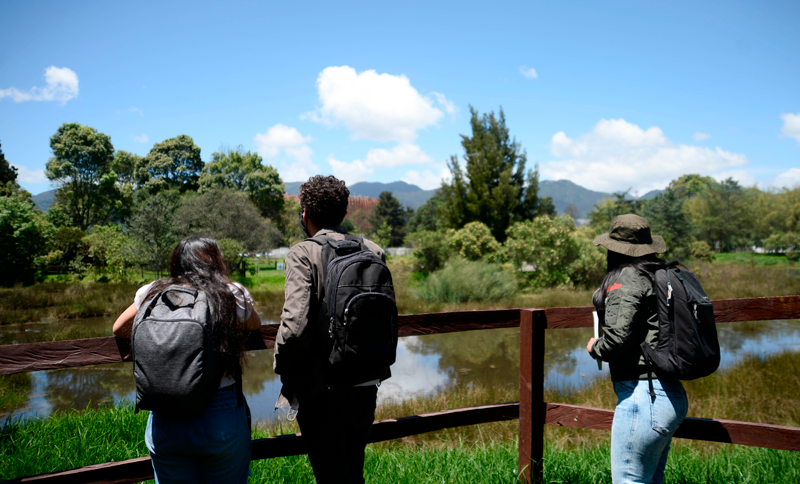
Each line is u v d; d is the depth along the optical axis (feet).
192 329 4.65
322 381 5.21
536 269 68.28
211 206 95.30
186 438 4.77
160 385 4.50
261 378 25.25
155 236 75.56
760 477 8.84
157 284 5.24
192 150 198.08
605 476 8.44
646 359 5.93
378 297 5.08
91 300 54.24
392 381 25.16
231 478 5.15
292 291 5.15
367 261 5.28
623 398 6.23
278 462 9.09
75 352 5.76
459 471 8.81
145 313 4.80
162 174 190.49
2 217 74.43
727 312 7.96
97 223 162.81
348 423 5.39
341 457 5.36
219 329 4.91
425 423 7.42
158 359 4.54
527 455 7.97
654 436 5.95
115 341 5.98
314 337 5.24
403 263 74.49
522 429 8.04
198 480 5.04
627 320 5.86
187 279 5.21
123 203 168.55
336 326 4.99
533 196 94.43
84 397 22.03
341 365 4.99
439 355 31.78
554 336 37.52
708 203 142.20
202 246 5.52
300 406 5.41
